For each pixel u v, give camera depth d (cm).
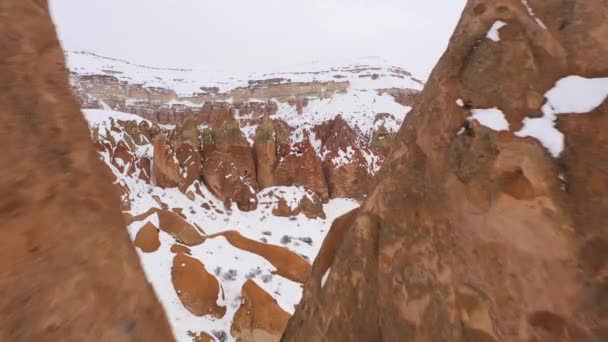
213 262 1305
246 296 1091
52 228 145
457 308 257
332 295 369
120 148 2481
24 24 194
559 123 263
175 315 1038
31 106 169
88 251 156
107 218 179
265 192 2586
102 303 148
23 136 155
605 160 230
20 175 143
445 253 278
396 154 371
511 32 322
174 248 1348
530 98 286
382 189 362
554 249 226
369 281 333
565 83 278
